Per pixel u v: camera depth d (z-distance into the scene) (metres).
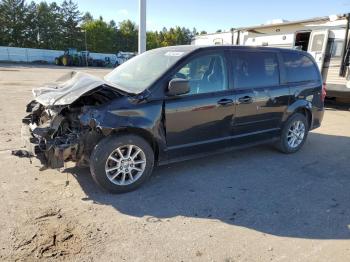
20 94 12.09
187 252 2.96
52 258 2.81
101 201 3.87
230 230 3.36
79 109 4.01
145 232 3.26
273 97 5.39
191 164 5.23
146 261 2.82
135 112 3.98
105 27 77.69
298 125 6.00
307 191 4.38
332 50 10.80
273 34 12.77
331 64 10.89
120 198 3.97
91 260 2.80
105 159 3.90
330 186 4.57
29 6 64.31
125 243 3.06
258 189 4.38
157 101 4.15
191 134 4.50
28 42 64.69
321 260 2.93
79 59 47.34
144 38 10.05
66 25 70.38
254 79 5.19
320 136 7.46
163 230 3.31
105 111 3.82
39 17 65.75
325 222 3.58
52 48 68.00
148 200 3.95
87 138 3.87
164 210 3.72
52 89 4.51
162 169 4.97
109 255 2.88
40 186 4.17
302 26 11.62
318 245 3.15
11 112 8.63
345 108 11.84
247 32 13.76
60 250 2.92
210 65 4.70
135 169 4.17
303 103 5.90
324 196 4.23
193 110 4.43
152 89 4.16
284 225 3.49
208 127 4.65
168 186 4.37
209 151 4.79
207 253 2.96
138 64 5.02
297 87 5.81
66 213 3.55
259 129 5.36
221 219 3.57
